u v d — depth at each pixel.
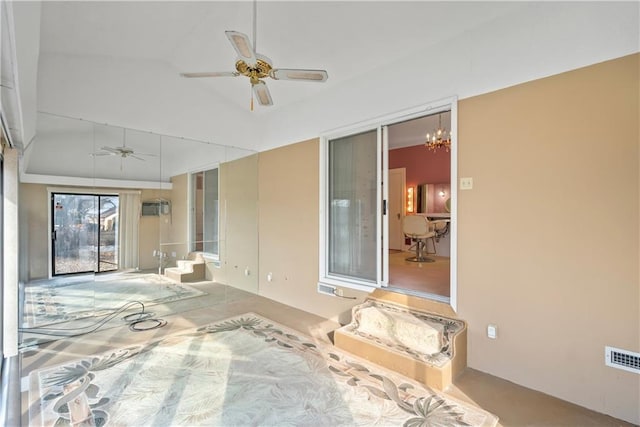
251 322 3.75
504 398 2.23
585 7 2.12
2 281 2.81
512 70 2.44
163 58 4.02
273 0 2.78
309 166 4.20
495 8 2.44
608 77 2.04
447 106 2.85
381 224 3.47
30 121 2.58
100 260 3.87
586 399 2.13
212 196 4.74
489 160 2.56
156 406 2.12
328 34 3.08
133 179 4.07
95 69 3.70
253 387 2.36
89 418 2.00
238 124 4.95
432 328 2.67
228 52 3.67
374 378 2.49
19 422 1.95
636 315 1.96
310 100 4.16
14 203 2.87
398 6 2.60
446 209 6.36
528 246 2.37
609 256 2.05
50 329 3.48
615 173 2.02
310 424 1.95
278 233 4.65
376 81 3.40
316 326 3.63
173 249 4.42
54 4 2.54
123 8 2.80
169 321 3.79
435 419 2.00
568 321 2.20
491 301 2.56
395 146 6.97
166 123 4.28
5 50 1.39
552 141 2.26
